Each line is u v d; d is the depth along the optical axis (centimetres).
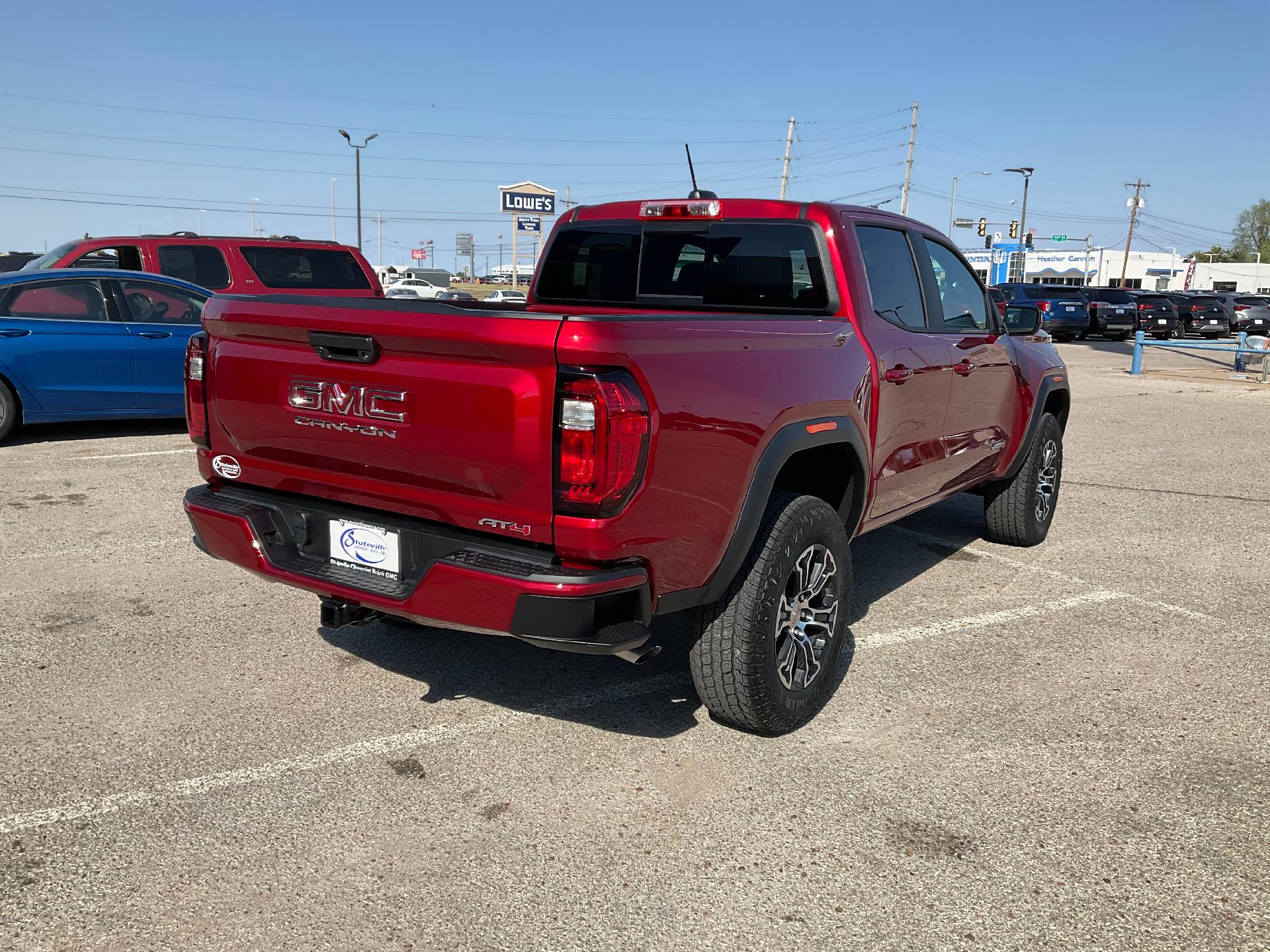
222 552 341
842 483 386
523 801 305
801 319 345
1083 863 277
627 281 458
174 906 251
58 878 261
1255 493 785
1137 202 8706
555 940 242
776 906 257
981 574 554
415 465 289
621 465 261
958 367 463
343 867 269
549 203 5934
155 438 918
